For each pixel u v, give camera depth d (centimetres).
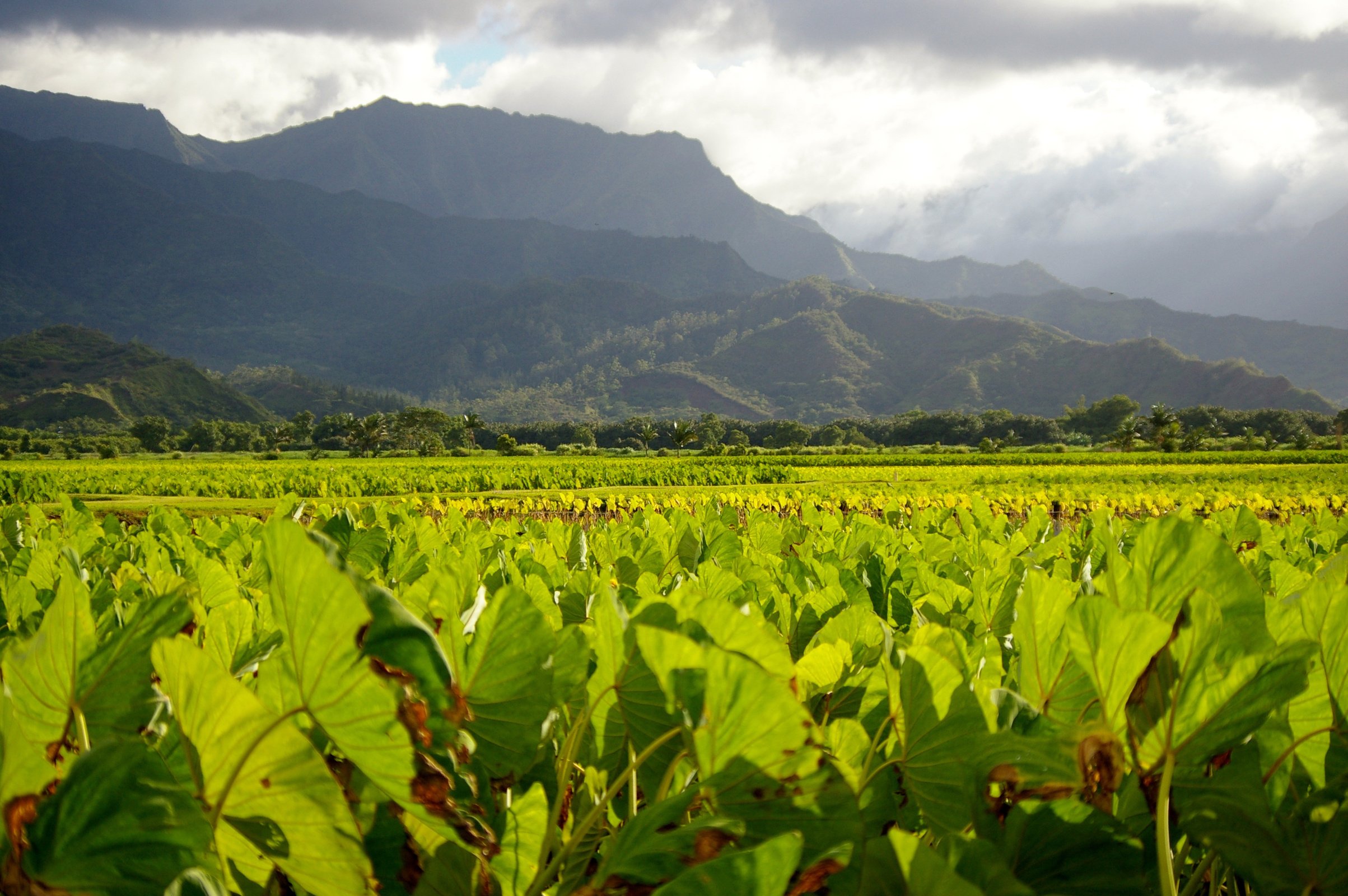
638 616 108
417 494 2842
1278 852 91
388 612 85
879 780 103
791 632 214
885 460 7312
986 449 11462
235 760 76
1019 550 463
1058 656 119
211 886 72
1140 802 105
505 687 101
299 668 75
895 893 66
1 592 232
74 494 2942
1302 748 109
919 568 304
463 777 86
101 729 94
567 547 380
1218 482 3005
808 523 685
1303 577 237
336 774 95
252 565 349
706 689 78
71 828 67
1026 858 87
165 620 98
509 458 9944
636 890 76
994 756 89
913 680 98
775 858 66
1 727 67
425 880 93
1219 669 96
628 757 119
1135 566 117
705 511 543
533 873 97
